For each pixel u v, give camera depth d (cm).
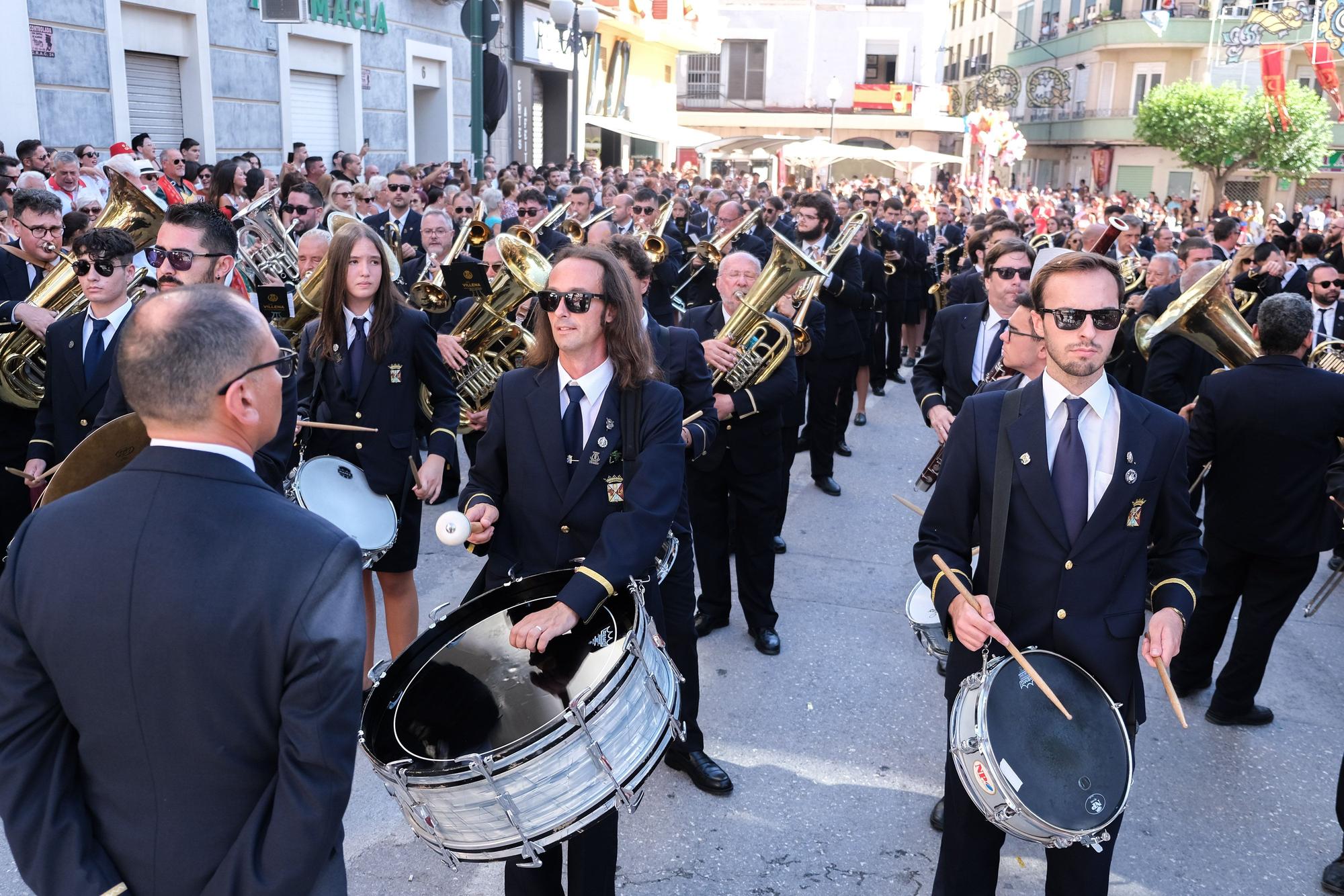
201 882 163
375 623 428
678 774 377
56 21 1031
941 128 4181
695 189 1648
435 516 642
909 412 970
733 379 440
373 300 390
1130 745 242
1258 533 393
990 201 2633
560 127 2470
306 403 391
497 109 1959
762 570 471
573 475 272
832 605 531
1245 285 764
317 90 1503
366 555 357
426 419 413
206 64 1244
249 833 161
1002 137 2919
